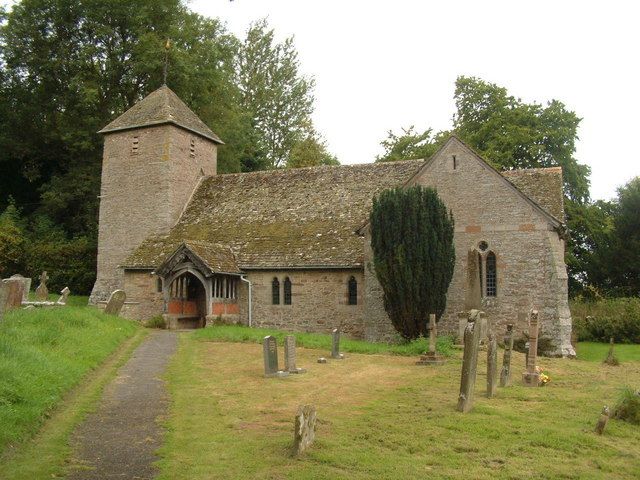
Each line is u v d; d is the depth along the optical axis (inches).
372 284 1024.2
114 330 842.2
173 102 1413.6
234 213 1295.5
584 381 615.2
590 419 438.6
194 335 940.6
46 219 1681.8
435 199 915.4
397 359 745.6
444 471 320.8
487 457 346.9
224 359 713.0
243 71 2297.0
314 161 2208.4
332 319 1082.1
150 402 475.5
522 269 941.8
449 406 470.6
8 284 854.5
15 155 1686.8
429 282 897.5
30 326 663.8
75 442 365.4
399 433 390.6
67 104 1635.1
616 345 1162.0
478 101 1801.2
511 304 941.2
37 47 1631.4
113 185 1395.2
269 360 603.2
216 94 1775.3
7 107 1664.6
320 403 480.1
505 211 961.5
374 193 1204.5
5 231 1579.7
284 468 320.2
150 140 1364.4
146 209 1349.7
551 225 935.0
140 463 328.8
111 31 1573.6
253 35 2303.2
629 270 1827.0
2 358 457.7
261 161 2102.6
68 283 1594.5
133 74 1616.6
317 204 1232.8
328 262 1075.9
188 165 1401.3
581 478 316.2
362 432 390.6
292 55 2333.9
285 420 422.6
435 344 763.4
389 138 1977.1
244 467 321.7
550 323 913.5
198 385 551.2
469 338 463.2
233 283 1149.1
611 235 1823.3
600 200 1940.2
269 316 1131.9
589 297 1737.2
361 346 855.1
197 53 1680.6
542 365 742.5
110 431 391.5
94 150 1638.8
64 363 539.5
